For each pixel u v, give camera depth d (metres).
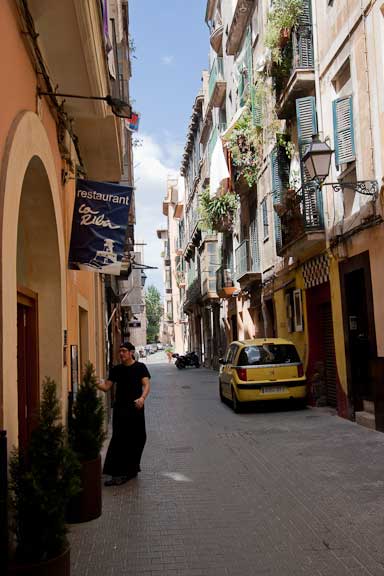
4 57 4.73
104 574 4.78
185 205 51.22
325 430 11.27
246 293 23.78
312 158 10.16
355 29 11.14
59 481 4.03
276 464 8.65
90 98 7.50
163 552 5.24
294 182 15.06
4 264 4.23
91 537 5.70
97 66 7.12
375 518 5.95
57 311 7.14
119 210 7.98
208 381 28.25
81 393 6.53
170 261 79.12
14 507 3.92
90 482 6.25
